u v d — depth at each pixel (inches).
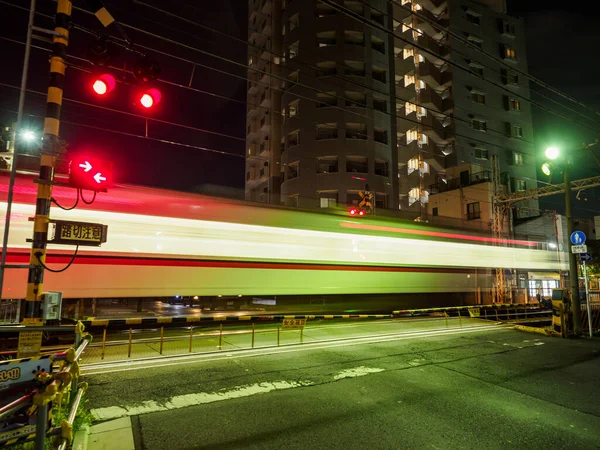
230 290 441.4
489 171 1222.9
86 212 371.2
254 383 249.0
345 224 553.6
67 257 358.0
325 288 517.7
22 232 343.6
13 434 109.7
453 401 229.6
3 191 342.0
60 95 206.4
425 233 663.1
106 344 345.1
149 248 398.3
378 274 577.6
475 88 1572.3
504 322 579.5
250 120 1855.3
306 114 1339.8
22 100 197.9
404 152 1469.0
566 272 997.2
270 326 478.6
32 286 191.2
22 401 106.6
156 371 265.7
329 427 188.7
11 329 151.2
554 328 486.3
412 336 426.9
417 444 174.2
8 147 351.9
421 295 675.4
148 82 236.4
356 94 1341.0
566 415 214.5
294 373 272.8
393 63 1448.1
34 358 121.7
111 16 218.8
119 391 225.8
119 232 384.8
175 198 424.2
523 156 1640.0
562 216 1063.0
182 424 186.1
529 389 257.8
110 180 213.8
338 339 395.2
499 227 861.8
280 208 497.4
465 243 738.2
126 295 381.1
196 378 254.2
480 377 281.0
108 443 162.4
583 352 382.0
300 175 1321.4
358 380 262.7
